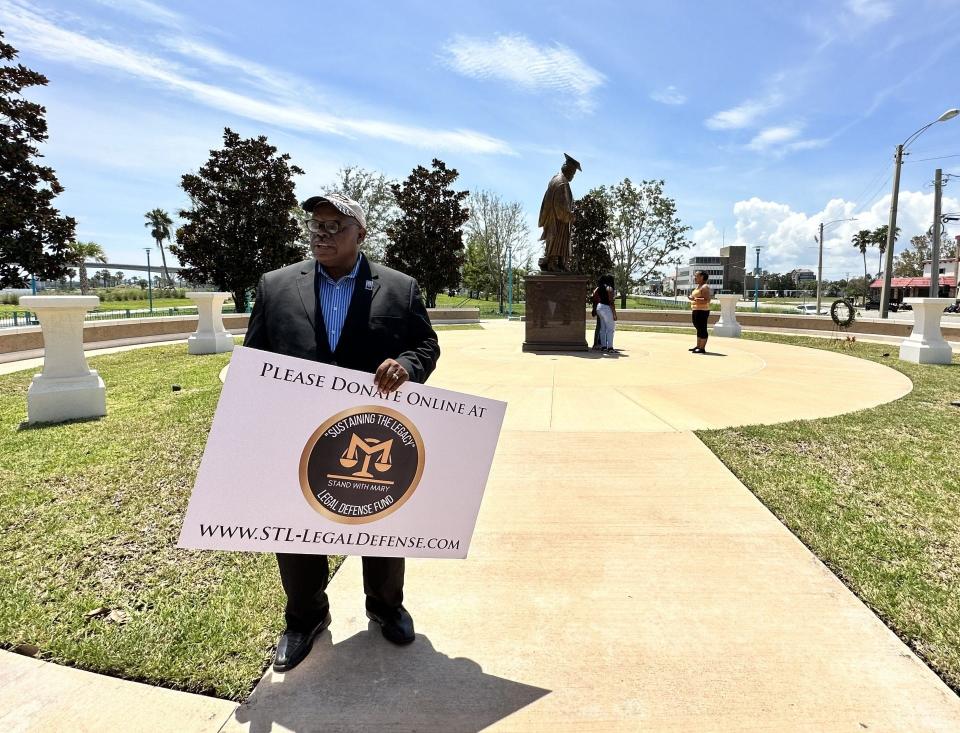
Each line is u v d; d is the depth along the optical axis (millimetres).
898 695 1922
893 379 7895
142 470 4035
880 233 77125
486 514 3387
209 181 23656
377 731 1775
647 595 2553
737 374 8258
